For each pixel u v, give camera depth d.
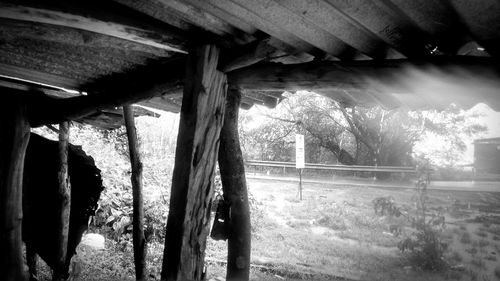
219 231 3.02
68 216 4.88
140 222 5.02
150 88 3.27
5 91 4.08
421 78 2.14
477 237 10.13
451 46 2.04
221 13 2.00
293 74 2.53
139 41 2.26
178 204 2.38
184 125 2.43
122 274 6.31
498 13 1.55
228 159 3.03
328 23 1.92
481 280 6.79
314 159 30.25
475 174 30.94
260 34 2.28
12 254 3.97
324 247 8.74
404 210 12.91
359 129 27.00
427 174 9.40
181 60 3.00
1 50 2.75
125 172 10.50
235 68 2.57
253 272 6.89
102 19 1.95
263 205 13.11
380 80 2.24
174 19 2.16
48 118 4.25
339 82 2.39
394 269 7.32
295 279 6.65
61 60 3.05
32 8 1.73
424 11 1.69
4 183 3.95
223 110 2.65
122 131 13.76
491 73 1.90
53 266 4.81
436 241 7.88
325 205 13.68
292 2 1.77
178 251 2.33
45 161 5.17
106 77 3.68
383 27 1.88
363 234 10.01
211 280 6.38
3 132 4.01
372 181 22.66
